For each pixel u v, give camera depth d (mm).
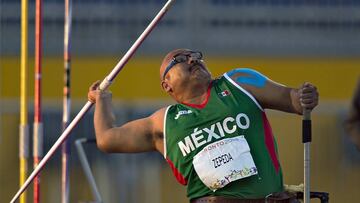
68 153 21516
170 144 16422
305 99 15359
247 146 15977
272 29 45906
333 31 46219
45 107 43688
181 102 16625
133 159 43156
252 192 15977
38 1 20500
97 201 20969
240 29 45781
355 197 44094
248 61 45625
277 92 16094
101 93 17312
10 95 43938
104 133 16828
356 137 22312
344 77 45906
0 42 44156
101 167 42750
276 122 43375
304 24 46156
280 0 46125
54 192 42219
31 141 38406
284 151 43281
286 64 45844
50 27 44500
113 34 44812
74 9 44625
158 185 43281
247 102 16219
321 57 45969
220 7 45562
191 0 45312
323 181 44094
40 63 20656
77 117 17766
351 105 22344
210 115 16219
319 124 44906
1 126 43656
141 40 16797
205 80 16500
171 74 16531
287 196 15773
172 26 45219
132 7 44906
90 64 44344
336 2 46344
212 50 45344
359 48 46094
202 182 16250
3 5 44375
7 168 43250
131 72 44469
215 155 16000
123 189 43000
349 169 43969
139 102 44344
